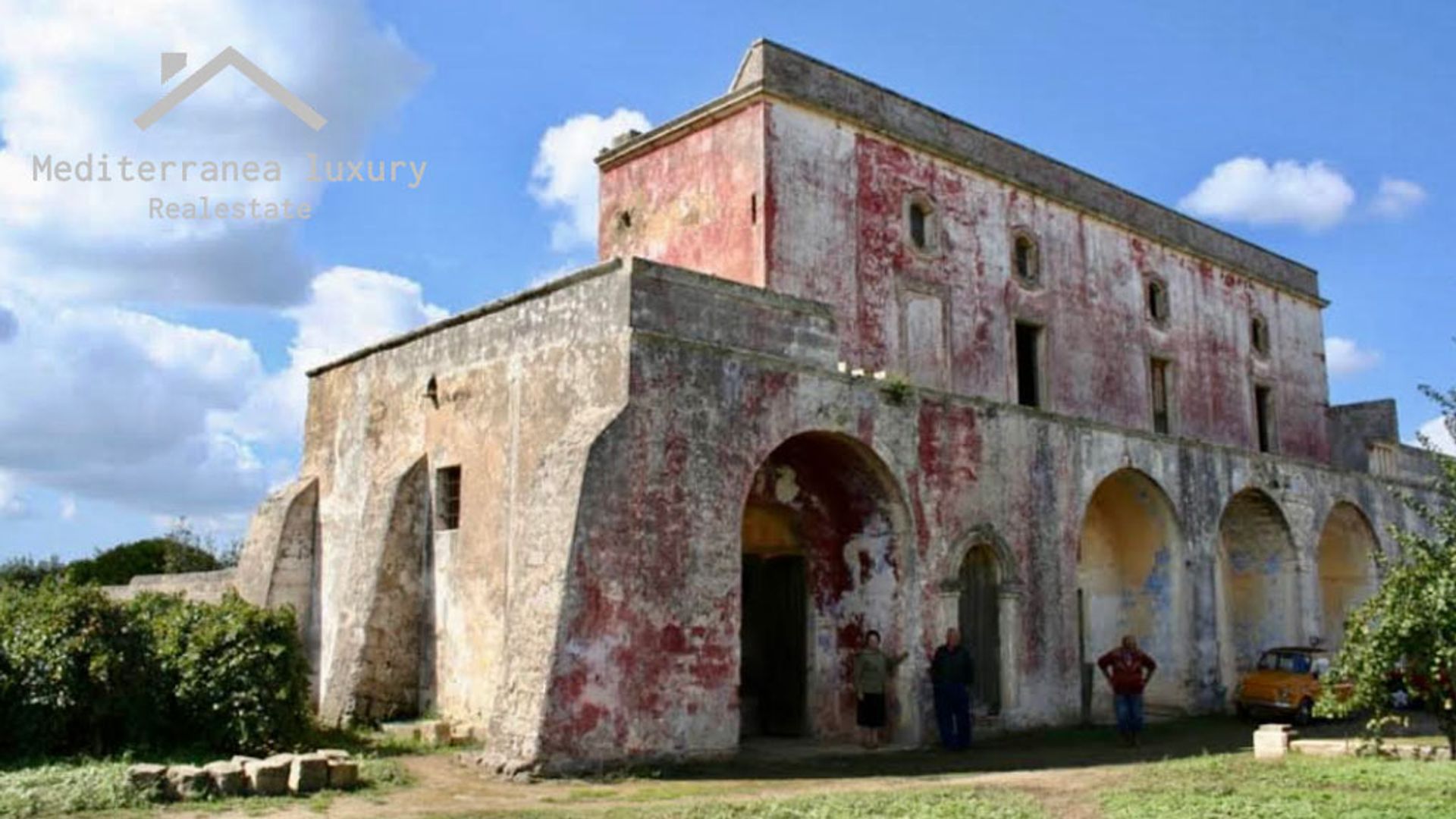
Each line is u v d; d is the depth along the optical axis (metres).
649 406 13.55
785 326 15.32
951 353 19.91
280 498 20.30
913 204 19.89
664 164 19.66
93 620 12.76
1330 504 25.80
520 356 15.62
